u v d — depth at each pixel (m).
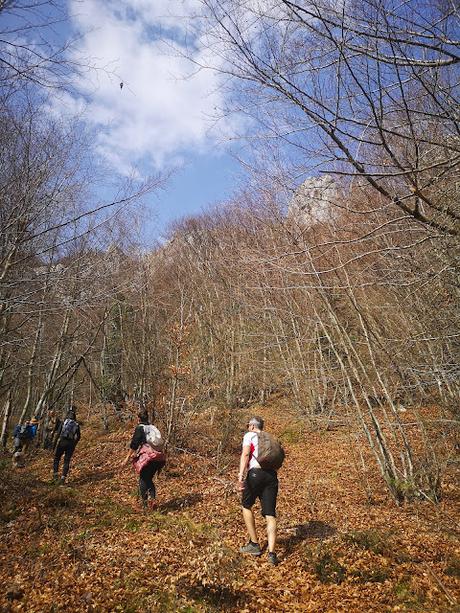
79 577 4.65
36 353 13.41
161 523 6.57
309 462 10.55
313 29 3.59
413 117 3.91
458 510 6.47
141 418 7.73
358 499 7.45
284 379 15.67
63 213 7.39
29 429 11.69
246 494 5.47
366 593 4.35
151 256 14.49
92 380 17.08
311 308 11.59
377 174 3.62
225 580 4.51
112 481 9.30
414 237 4.95
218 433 12.03
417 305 6.58
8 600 4.20
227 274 16.06
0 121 6.70
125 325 16.30
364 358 9.56
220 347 14.26
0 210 6.54
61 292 7.20
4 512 6.82
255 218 9.45
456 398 7.39
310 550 5.22
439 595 4.22
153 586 4.50
